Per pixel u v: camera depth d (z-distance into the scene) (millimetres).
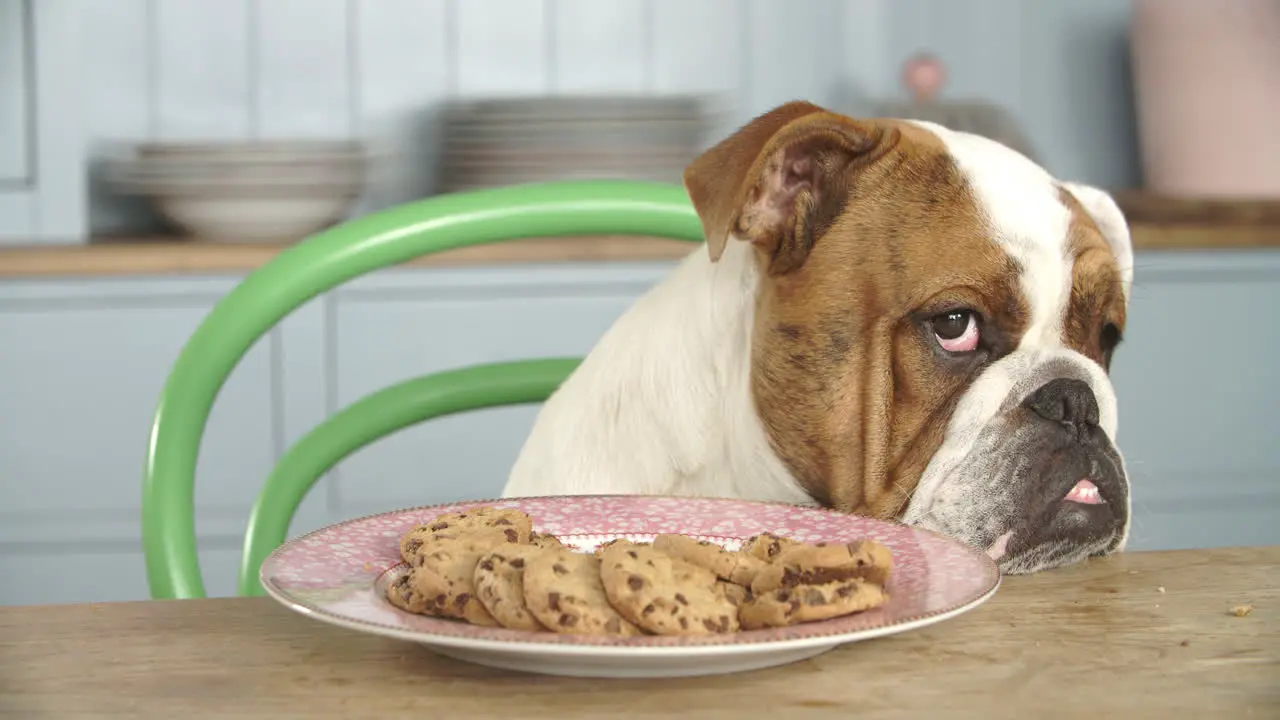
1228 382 2953
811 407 1441
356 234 1552
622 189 1605
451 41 3242
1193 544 2975
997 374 1434
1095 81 3387
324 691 1060
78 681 1072
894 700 1047
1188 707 1040
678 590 1066
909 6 3336
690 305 1502
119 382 2723
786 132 1379
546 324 2779
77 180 2791
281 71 3203
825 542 1210
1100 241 1473
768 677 1072
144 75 3164
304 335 2727
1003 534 1404
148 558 1468
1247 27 3121
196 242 2814
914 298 1421
